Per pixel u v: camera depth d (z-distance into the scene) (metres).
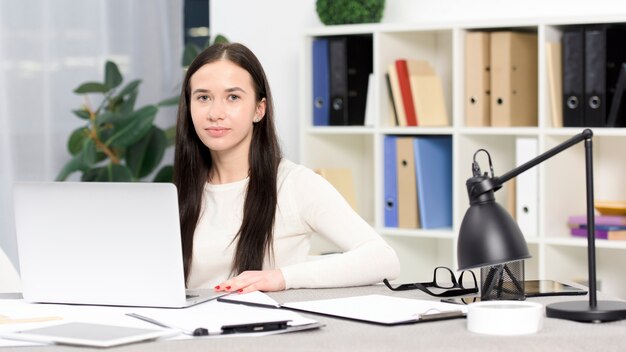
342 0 3.86
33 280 2.05
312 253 3.92
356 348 1.55
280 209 2.48
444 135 3.89
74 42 4.37
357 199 4.19
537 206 3.49
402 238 3.88
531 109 3.71
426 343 1.58
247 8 4.33
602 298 2.01
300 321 1.73
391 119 3.87
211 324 1.74
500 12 3.80
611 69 3.41
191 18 4.70
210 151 2.53
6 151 4.18
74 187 1.96
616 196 3.64
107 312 1.93
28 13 4.23
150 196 1.90
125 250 1.95
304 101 3.94
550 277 3.49
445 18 3.92
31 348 1.61
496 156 3.81
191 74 2.46
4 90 4.18
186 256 2.47
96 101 4.40
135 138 3.99
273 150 2.51
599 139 3.67
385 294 2.12
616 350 1.60
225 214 2.49
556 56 3.47
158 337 1.66
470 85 3.64
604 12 3.59
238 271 2.44
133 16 4.55
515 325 1.64
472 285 2.20
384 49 3.80
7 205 4.18
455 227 3.64
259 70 2.46
